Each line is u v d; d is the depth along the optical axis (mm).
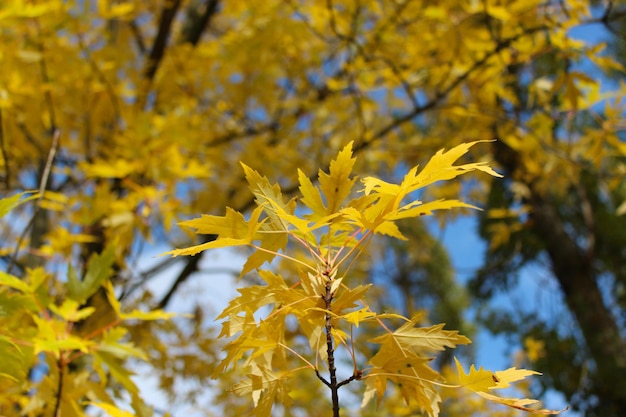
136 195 1622
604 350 4266
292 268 2266
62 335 942
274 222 725
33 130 2010
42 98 1947
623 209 2092
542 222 4875
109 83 2043
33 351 883
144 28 3047
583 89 1967
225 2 2713
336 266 721
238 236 696
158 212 1694
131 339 1815
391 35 2264
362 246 715
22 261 2055
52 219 2350
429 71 2109
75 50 2059
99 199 1582
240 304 703
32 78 1868
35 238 2146
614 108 1941
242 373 704
